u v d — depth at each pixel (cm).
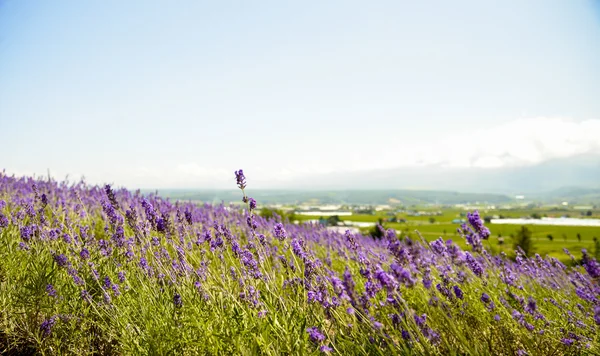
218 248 462
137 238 459
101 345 355
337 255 766
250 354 288
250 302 361
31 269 401
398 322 317
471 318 386
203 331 303
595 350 329
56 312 350
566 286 556
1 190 844
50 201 777
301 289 377
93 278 404
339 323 330
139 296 375
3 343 344
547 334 353
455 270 416
